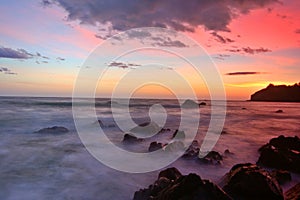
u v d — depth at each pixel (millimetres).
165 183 8344
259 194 7785
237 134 23891
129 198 9609
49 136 21656
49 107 49312
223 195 6598
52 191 10266
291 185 9906
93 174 12312
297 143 15891
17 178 11711
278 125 31703
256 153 16422
